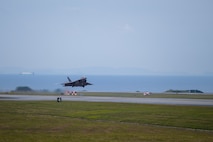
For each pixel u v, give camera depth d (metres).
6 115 179.25
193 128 144.62
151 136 122.19
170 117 173.12
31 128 137.50
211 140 115.69
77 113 191.12
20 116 175.88
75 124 150.62
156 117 173.12
